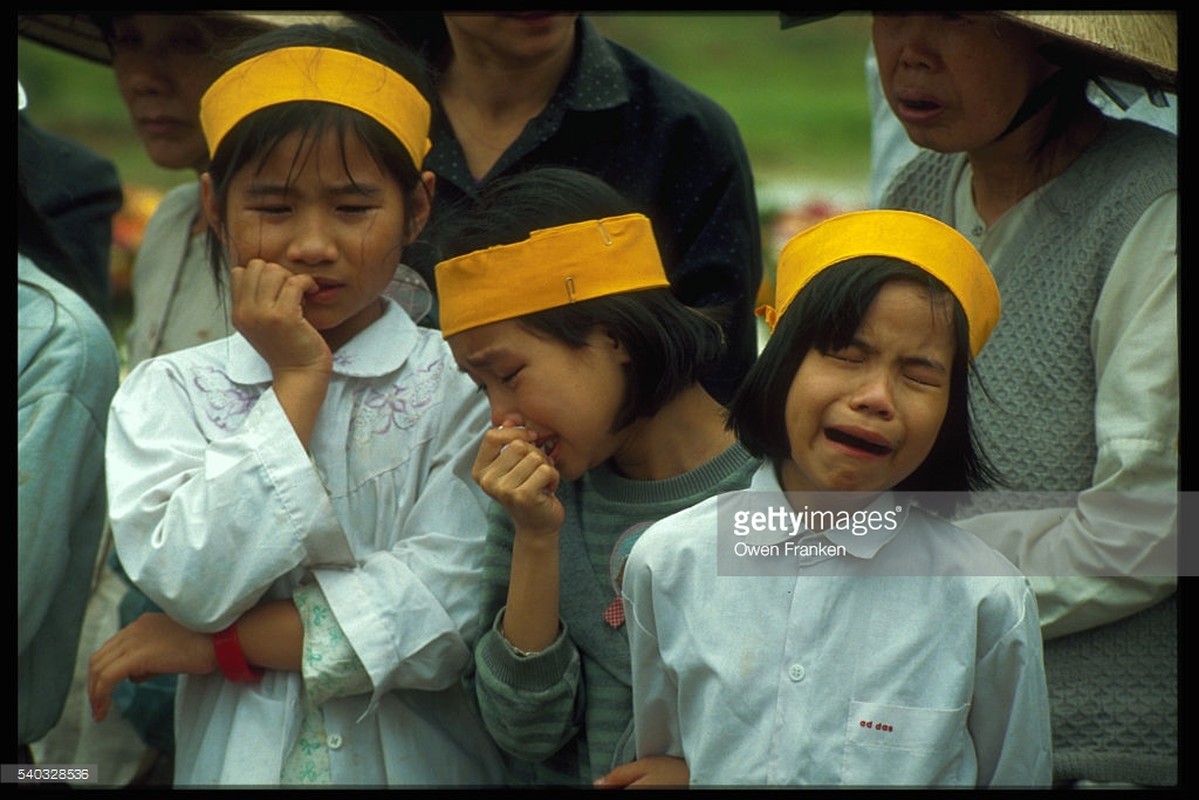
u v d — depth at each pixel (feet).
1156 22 20.11
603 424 17.26
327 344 19.17
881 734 15.48
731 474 17.62
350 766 18.22
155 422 18.74
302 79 18.38
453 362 19.27
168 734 23.68
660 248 22.41
